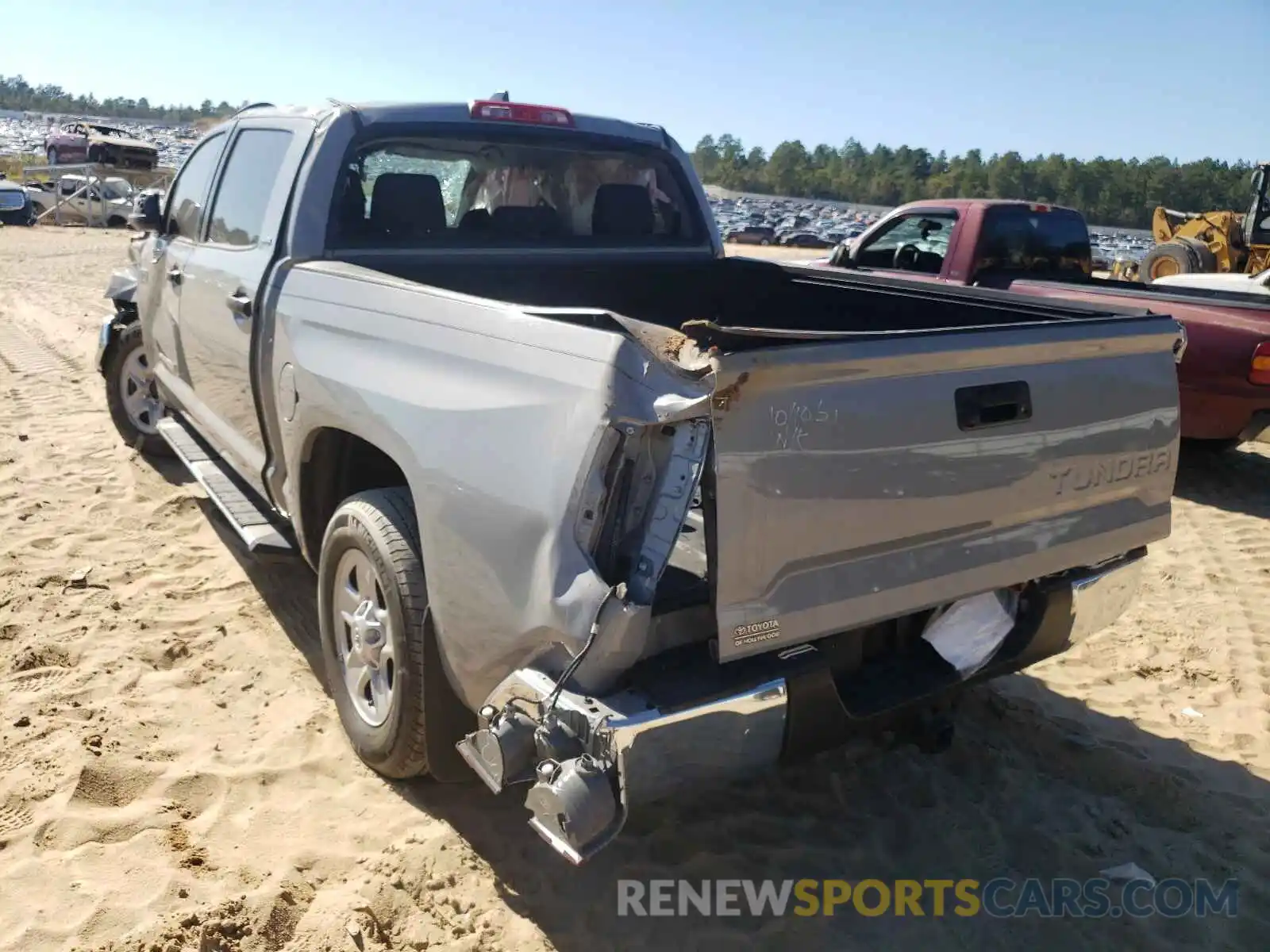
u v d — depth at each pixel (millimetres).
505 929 2672
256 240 4008
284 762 3330
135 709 3561
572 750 2221
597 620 2158
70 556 4816
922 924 2801
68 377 8523
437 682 2857
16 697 3578
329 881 2820
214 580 4660
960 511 2629
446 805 3148
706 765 2291
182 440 5191
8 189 28234
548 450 2328
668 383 2176
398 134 3955
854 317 4336
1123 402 3010
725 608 2232
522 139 4293
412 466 2736
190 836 2959
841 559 2420
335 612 3365
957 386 2564
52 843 2883
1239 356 6586
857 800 3314
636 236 4781
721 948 2666
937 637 2924
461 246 4137
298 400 3400
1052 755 3639
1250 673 4367
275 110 4340
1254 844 3219
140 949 2514
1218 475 7613
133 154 36562
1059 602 3031
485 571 2475
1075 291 7238
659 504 2189
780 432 2246
